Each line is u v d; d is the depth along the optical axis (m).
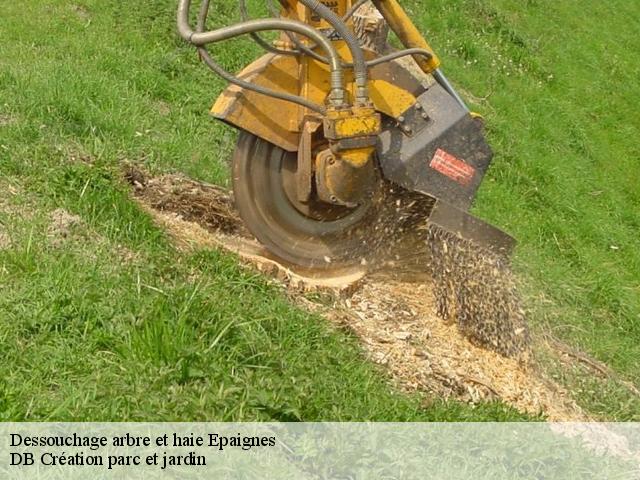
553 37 23.62
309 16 8.52
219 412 6.48
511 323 9.20
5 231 8.06
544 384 9.34
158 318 7.03
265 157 8.62
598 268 13.98
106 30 14.57
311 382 7.08
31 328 6.88
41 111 10.59
